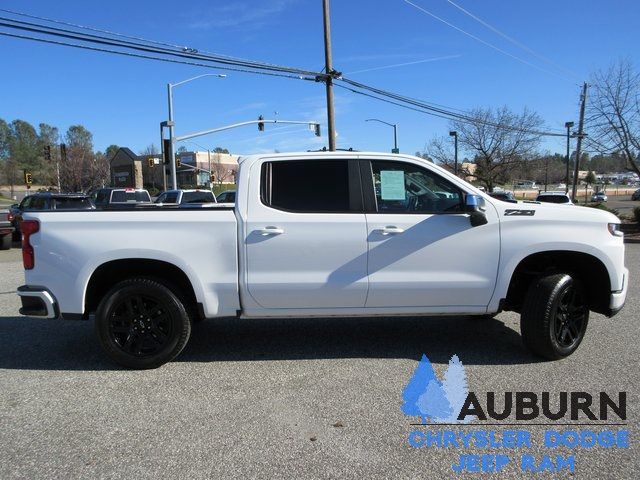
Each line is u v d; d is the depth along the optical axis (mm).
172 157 33219
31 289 4844
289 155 4988
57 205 18031
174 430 3736
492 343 5637
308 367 4965
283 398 4262
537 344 4977
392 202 4977
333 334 6051
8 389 4504
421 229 4879
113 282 5141
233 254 4852
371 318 6785
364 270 4883
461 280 4938
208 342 5785
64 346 5707
